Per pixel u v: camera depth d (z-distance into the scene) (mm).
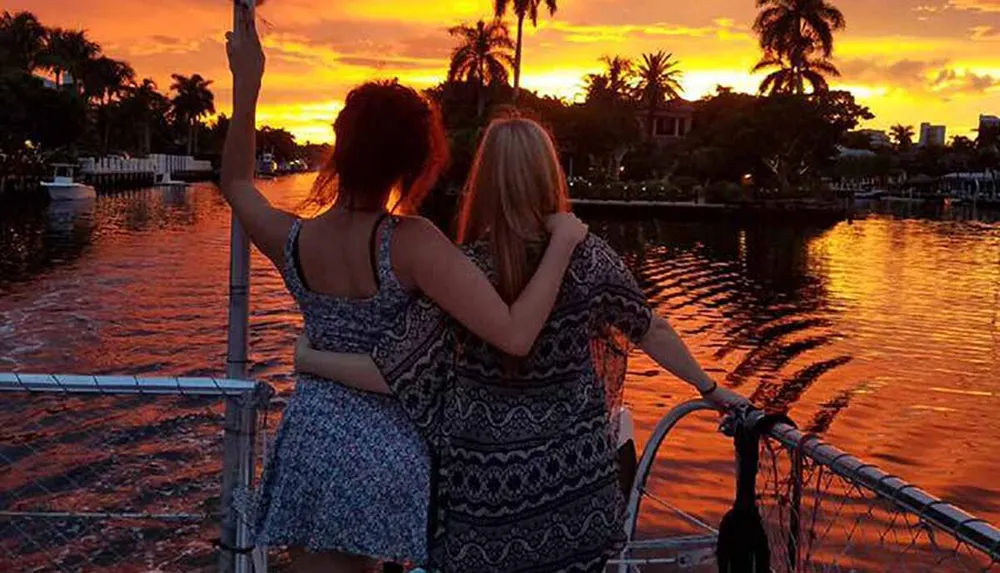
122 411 11945
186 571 7699
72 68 99000
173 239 45406
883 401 16172
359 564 2162
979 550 1772
